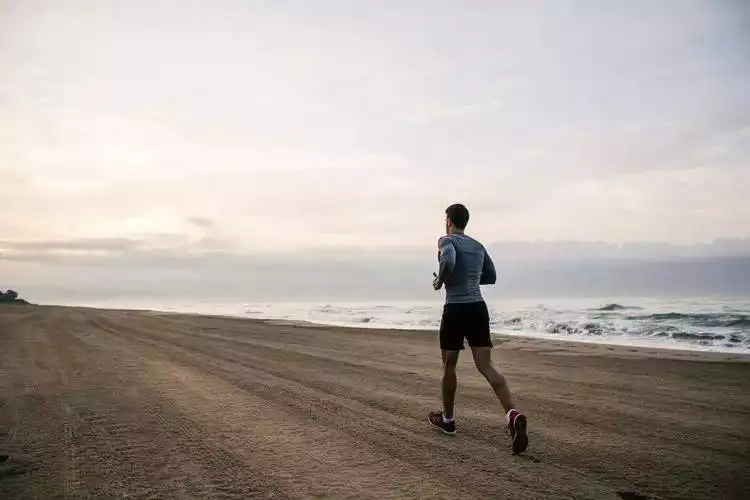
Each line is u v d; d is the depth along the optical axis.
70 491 3.20
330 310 40.09
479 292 4.32
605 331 16.75
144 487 3.26
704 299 41.84
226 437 4.39
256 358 9.80
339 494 3.15
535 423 4.98
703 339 14.09
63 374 7.73
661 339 14.45
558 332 17.23
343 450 4.04
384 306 49.59
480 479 3.42
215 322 21.67
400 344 12.95
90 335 14.36
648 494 3.19
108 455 3.90
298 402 5.82
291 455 3.91
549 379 7.63
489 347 4.20
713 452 4.05
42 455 3.91
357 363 9.27
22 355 9.97
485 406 5.71
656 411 5.51
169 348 11.34
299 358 9.88
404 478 3.43
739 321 17.89
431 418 4.68
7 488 3.24
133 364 8.81
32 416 5.12
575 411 5.51
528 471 3.58
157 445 4.16
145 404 5.68
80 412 5.29
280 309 43.25
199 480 3.38
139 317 24.50
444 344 4.40
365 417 5.14
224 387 6.72
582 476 3.49
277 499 3.07
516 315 25.31
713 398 6.23
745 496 3.17
